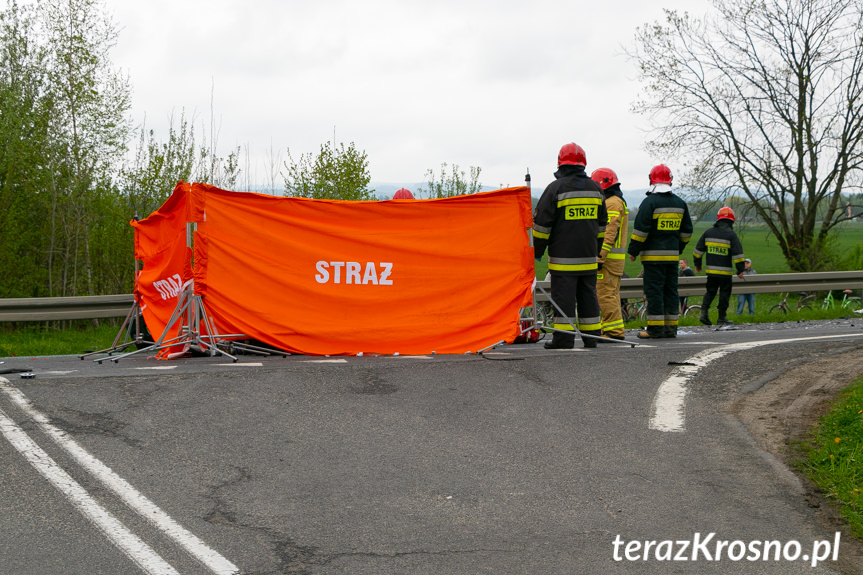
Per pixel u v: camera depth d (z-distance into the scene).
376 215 9.21
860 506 4.30
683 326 14.77
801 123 27.81
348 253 9.13
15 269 21.50
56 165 20.69
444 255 9.29
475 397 6.48
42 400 6.20
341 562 3.63
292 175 21.36
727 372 7.49
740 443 5.41
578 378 7.17
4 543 3.74
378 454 5.12
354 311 9.11
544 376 7.23
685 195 28.72
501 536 3.96
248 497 4.39
